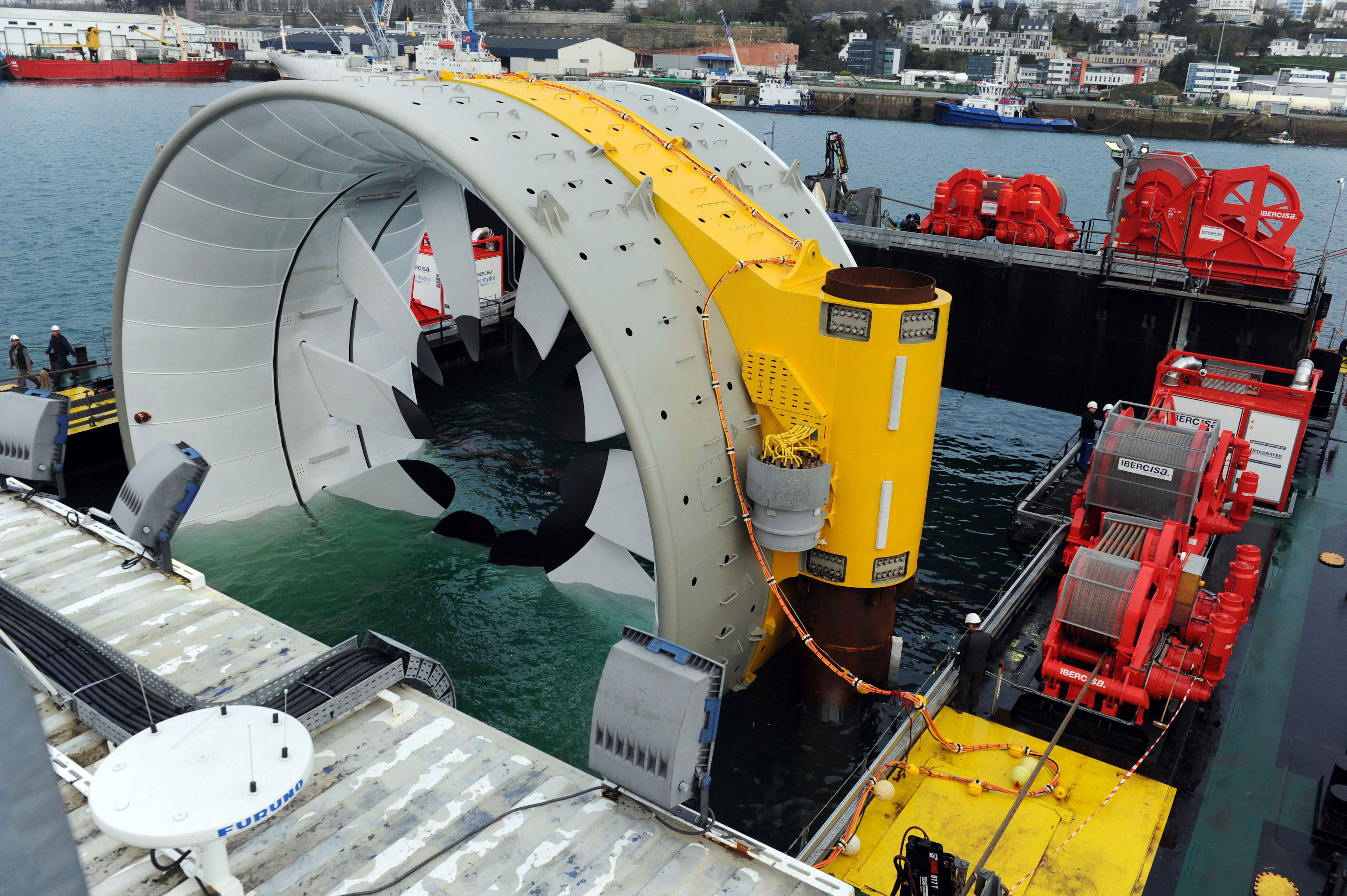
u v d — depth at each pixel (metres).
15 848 0.98
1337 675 17.20
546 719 16.42
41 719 1.07
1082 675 15.26
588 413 15.99
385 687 10.60
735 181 18.61
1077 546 19.64
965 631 19.84
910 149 122.31
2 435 15.13
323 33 169.88
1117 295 28.83
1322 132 144.38
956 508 25.66
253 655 11.91
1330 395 29.58
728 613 15.80
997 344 31.34
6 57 154.12
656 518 14.14
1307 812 13.80
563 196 15.27
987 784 13.95
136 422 21.45
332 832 8.78
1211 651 15.00
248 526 22.89
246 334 22.52
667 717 8.61
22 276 47.75
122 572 13.65
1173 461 17.95
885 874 12.49
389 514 23.84
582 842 8.71
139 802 6.99
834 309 14.59
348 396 22.23
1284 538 22.31
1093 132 158.00
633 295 14.71
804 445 15.02
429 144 15.05
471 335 18.05
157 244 19.98
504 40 154.62
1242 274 28.02
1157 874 12.58
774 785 15.17
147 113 117.00
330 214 21.92
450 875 8.34
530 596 20.28
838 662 16.52
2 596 12.19
